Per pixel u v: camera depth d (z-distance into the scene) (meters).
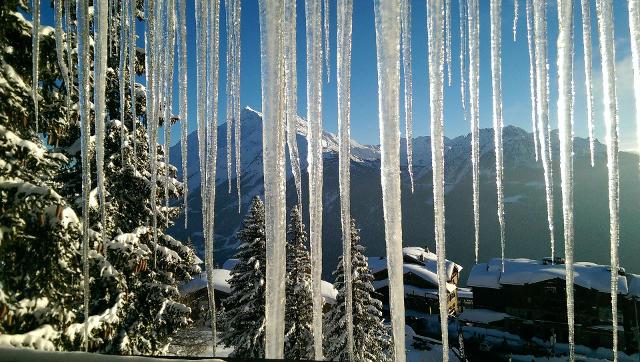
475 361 22.31
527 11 2.48
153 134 2.81
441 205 2.04
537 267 24.77
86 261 2.29
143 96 7.92
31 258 4.32
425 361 21.36
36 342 4.09
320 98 2.31
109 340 8.01
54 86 4.89
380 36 1.99
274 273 1.86
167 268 9.88
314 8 2.39
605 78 1.98
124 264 6.92
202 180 2.44
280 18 2.10
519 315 24.09
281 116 2.03
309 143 2.27
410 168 2.39
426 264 36.94
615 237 1.78
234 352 15.73
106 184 7.82
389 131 1.91
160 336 9.50
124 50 2.78
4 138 4.21
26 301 4.41
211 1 2.71
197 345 18.64
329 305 24.08
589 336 21.61
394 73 1.93
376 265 35.03
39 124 4.91
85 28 2.44
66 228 4.30
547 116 2.20
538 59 2.28
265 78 2.06
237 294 16.19
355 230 16.47
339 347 15.25
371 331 15.73
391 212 1.83
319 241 2.04
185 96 2.93
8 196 4.10
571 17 2.03
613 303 1.70
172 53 2.80
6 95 4.30
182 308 9.62
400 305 1.74
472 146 2.42
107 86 7.21
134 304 8.94
